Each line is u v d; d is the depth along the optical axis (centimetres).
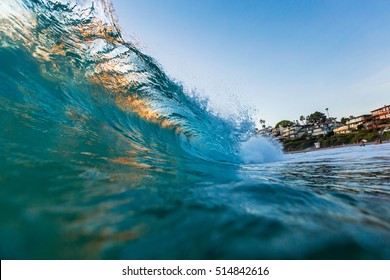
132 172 254
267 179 330
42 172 192
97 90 548
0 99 333
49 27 537
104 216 152
